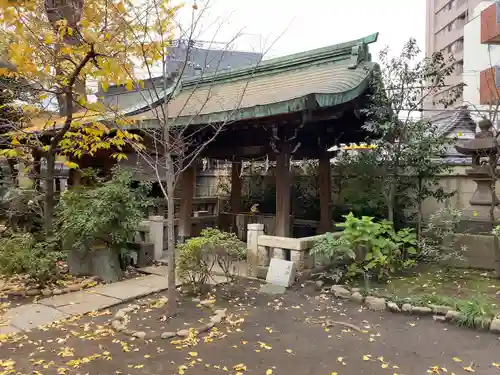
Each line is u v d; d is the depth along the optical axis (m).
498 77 11.84
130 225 6.92
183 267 5.88
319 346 4.25
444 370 3.69
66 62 5.90
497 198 8.21
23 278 6.46
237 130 8.23
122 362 3.83
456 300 5.25
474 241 7.39
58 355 3.97
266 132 7.71
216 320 4.87
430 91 7.93
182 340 4.32
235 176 10.59
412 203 8.62
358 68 7.70
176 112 8.23
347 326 4.78
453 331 4.64
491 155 7.71
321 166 9.02
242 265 7.61
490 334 4.53
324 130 8.86
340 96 6.32
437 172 8.05
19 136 7.04
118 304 5.59
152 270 7.41
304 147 9.08
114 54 5.22
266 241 6.89
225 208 12.04
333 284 6.36
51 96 7.19
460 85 7.80
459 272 7.14
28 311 5.22
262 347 4.19
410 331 4.65
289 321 4.97
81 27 5.34
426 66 7.57
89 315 5.15
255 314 5.20
